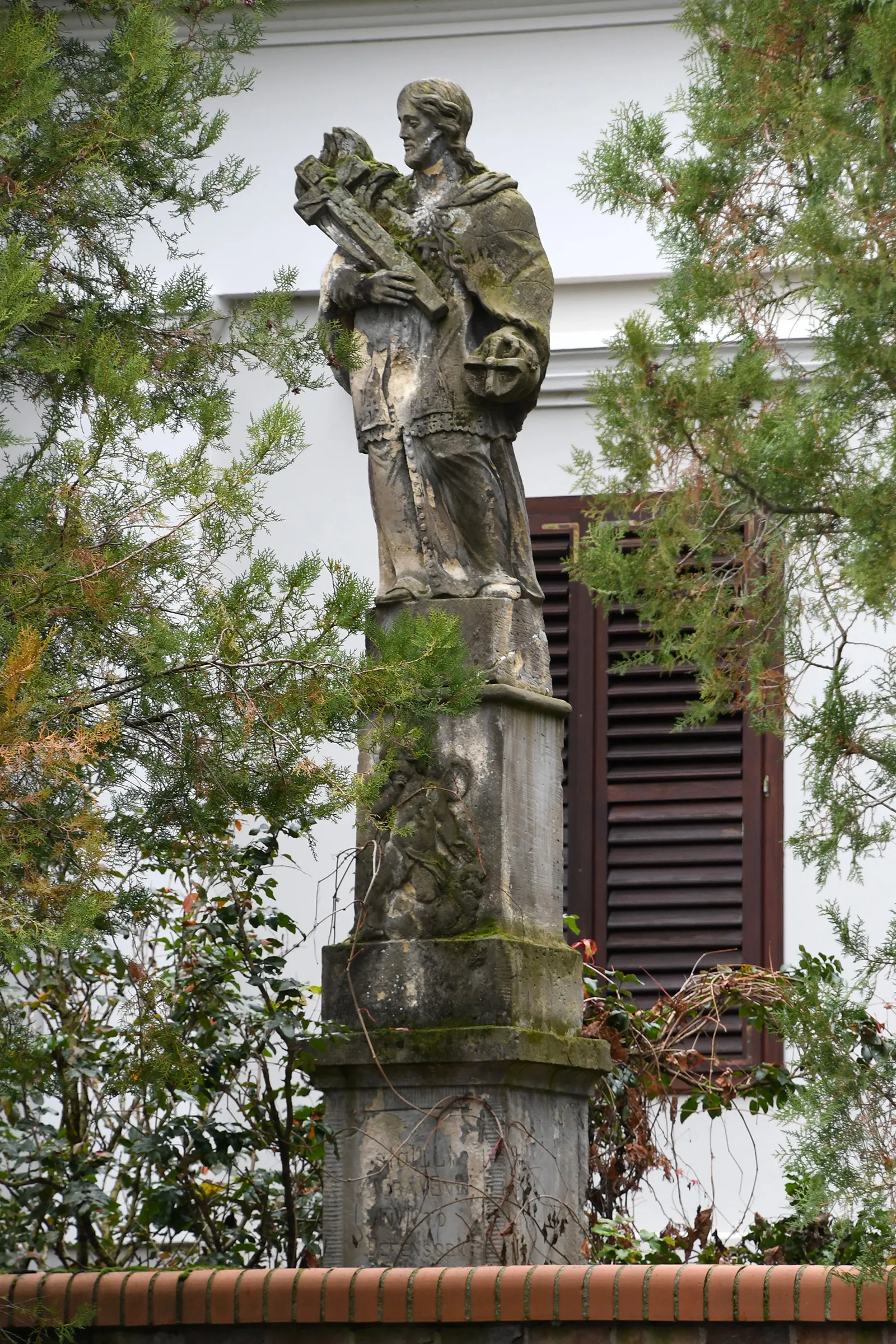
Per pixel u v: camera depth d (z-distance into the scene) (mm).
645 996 20672
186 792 12383
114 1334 12875
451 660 12570
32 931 10938
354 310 15203
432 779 14391
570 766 21266
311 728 11930
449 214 15086
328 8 22062
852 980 19609
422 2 21969
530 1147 14016
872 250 11742
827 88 11984
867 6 12266
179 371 13633
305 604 12227
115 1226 17203
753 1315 11945
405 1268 12812
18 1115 16672
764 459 11742
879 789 12641
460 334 14883
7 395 13781
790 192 12555
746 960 20531
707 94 12688
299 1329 12656
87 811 11508
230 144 22156
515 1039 13742
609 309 21469
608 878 20984
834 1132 11492
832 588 12078
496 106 21906
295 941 20062
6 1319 12891
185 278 15406
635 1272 12203
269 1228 16000
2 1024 13266
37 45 12195
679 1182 19016
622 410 11961
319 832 20344
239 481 11977
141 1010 14531
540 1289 12320
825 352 11930
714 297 12211
